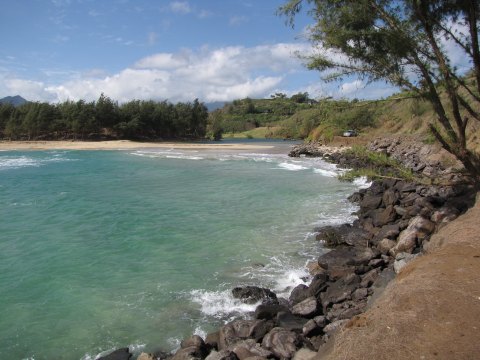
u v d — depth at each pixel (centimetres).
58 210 2041
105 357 805
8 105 9800
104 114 10338
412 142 3856
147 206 2150
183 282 1167
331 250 1425
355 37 1138
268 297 1049
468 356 486
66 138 9944
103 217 1902
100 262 1321
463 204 1417
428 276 707
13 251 1416
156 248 1460
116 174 3522
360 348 534
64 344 873
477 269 712
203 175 3450
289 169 3909
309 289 1038
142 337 896
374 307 666
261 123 18762
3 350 851
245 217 1906
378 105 1271
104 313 995
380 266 1168
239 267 1280
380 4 1104
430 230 1226
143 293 1098
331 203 2216
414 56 1103
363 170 1392
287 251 1425
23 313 995
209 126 15862
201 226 1745
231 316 978
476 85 1241
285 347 748
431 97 1155
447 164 2472
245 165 4353
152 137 11662
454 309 586
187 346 807
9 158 5244
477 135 2416
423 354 498
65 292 1105
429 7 1086
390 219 1555
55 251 1422
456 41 1126
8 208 2069
